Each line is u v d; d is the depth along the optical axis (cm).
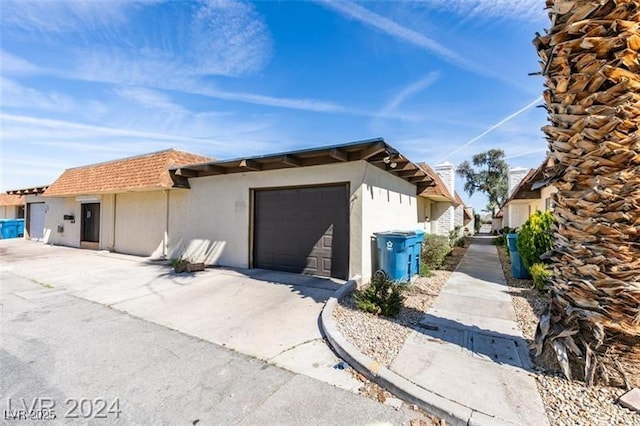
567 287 274
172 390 286
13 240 1803
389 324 432
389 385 283
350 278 689
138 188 1007
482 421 231
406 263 675
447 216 1820
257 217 856
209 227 940
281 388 288
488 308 516
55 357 351
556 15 252
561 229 280
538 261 691
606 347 257
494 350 351
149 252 1107
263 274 777
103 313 505
